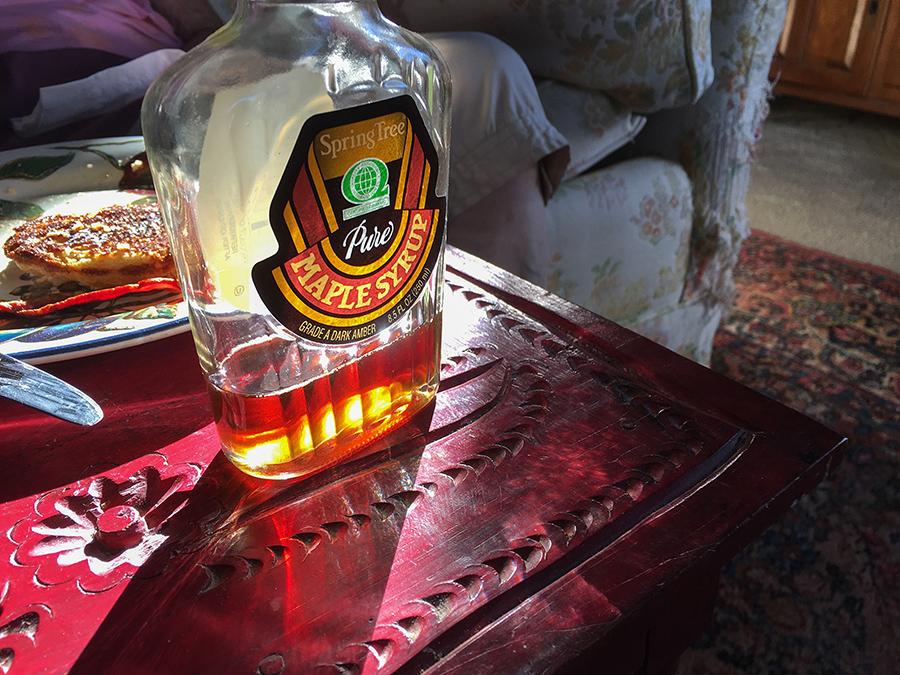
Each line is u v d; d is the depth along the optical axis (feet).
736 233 1.91
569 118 1.62
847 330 2.43
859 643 1.37
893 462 1.82
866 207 3.40
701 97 1.75
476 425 0.64
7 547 0.52
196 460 0.60
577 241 1.65
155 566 0.51
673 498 0.57
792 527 1.62
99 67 1.68
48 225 0.83
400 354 0.60
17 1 1.67
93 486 0.57
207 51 0.54
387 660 0.45
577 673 0.46
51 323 0.73
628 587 0.50
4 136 1.57
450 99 0.60
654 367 0.73
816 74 4.56
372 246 0.55
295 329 0.54
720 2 1.65
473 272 0.90
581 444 0.62
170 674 0.44
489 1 1.56
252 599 0.49
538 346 0.76
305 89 0.54
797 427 0.65
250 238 0.52
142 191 0.99
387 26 0.58
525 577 0.50
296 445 0.56
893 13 4.08
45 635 0.46
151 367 0.72
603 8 1.48
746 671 1.31
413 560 0.52
